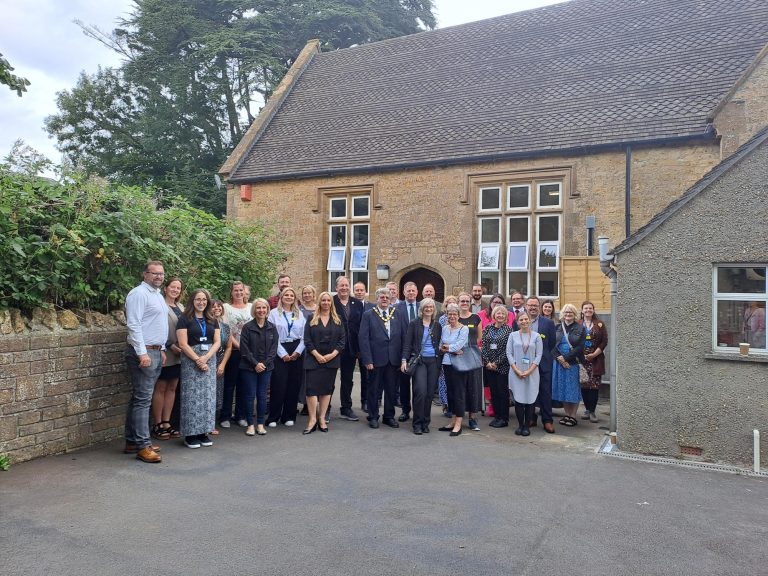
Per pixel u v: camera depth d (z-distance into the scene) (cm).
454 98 1652
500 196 1416
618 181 1269
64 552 394
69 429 624
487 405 925
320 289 1639
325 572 375
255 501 502
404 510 489
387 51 2027
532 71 1602
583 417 895
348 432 772
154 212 774
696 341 648
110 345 675
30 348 581
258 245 1055
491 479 580
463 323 808
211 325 681
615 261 702
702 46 1406
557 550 418
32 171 665
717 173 638
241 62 2753
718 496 539
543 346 804
